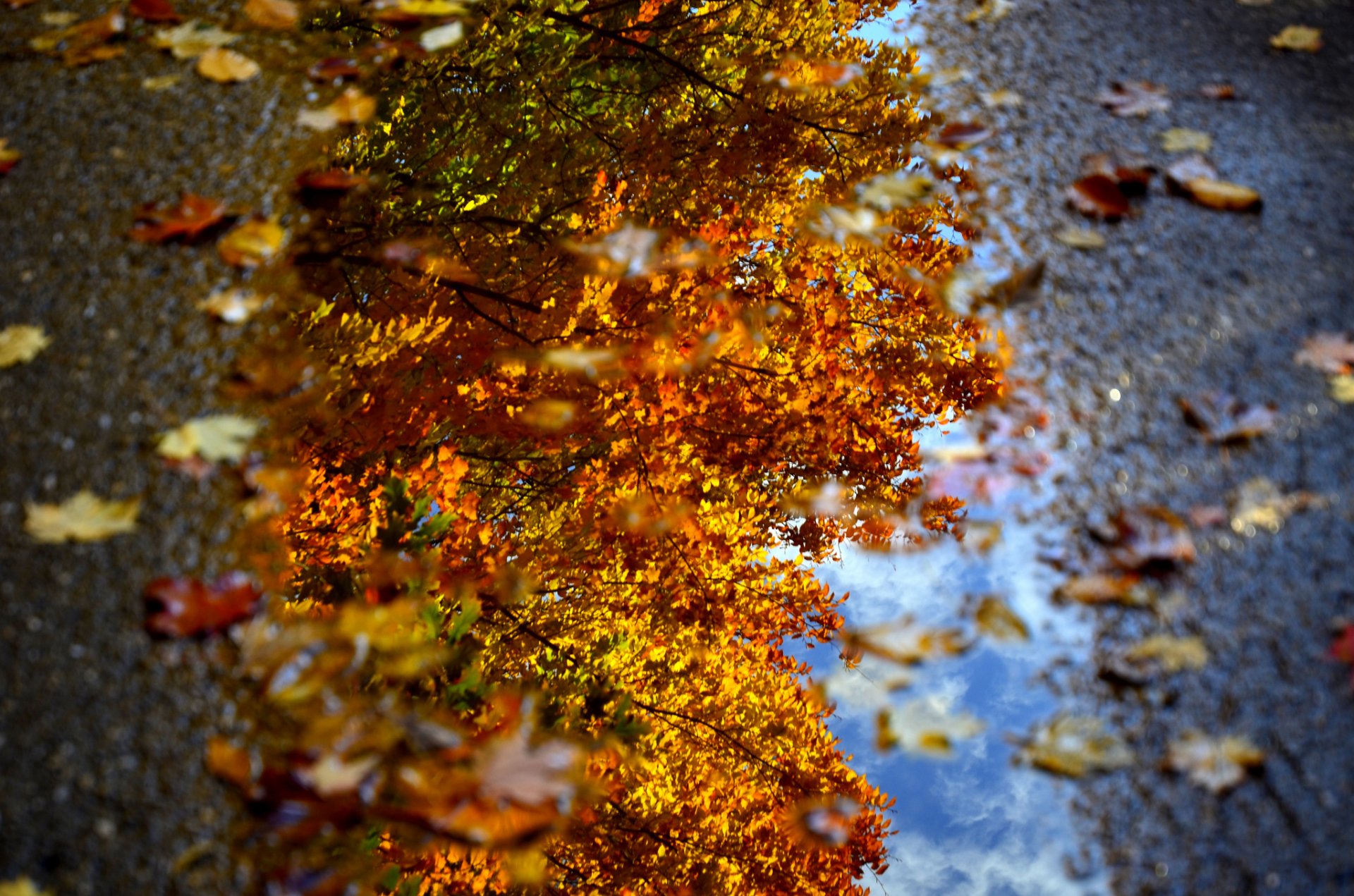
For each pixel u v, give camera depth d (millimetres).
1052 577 2309
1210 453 2449
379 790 1832
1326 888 1722
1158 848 1828
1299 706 1955
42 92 3221
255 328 2650
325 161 3258
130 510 2246
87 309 2627
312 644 2080
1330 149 3121
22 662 1990
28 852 1741
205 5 3666
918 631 2266
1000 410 2705
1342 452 2363
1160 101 3473
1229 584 2180
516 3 5047
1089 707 2051
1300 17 3715
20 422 2387
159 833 1783
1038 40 3951
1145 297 2854
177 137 3125
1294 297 2738
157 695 1963
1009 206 3242
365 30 4438
